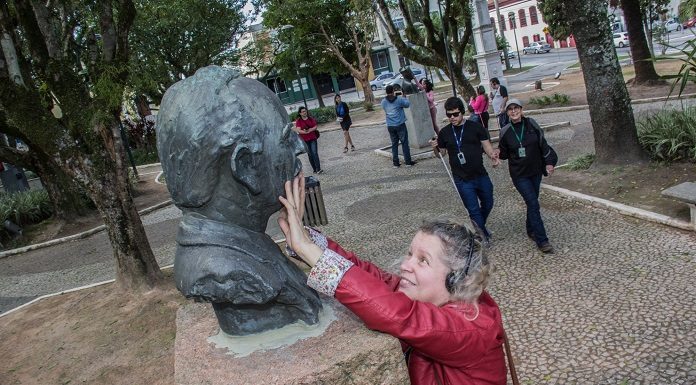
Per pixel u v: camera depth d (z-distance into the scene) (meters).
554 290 4.33
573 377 3.22
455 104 5.08
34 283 7.74
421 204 7.83
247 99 1.71
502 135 5.09
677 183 6.20
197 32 19.97
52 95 5.44
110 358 4.67
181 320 2.13
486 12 17.45
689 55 5.52
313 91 44.28
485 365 1.51
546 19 27.31
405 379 1.70
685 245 4.72
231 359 1.76
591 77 7.23
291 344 1.77
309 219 7.35
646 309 3.79
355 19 25.66
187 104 1.66
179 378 1.72
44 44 5.48
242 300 1.71
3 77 5.17
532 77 26.17
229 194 1.73
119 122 5.93
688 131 7.00
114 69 5.30
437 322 1.46
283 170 1.76
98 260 8.33
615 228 5.43
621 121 7.15
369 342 1.69
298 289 1.81
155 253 8.20
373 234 6.87
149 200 12.45
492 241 5.68
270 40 28.81
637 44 14.46
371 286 1.50
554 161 5.07
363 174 10.84
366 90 27.52
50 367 4.71
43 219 11.15
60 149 5.45
